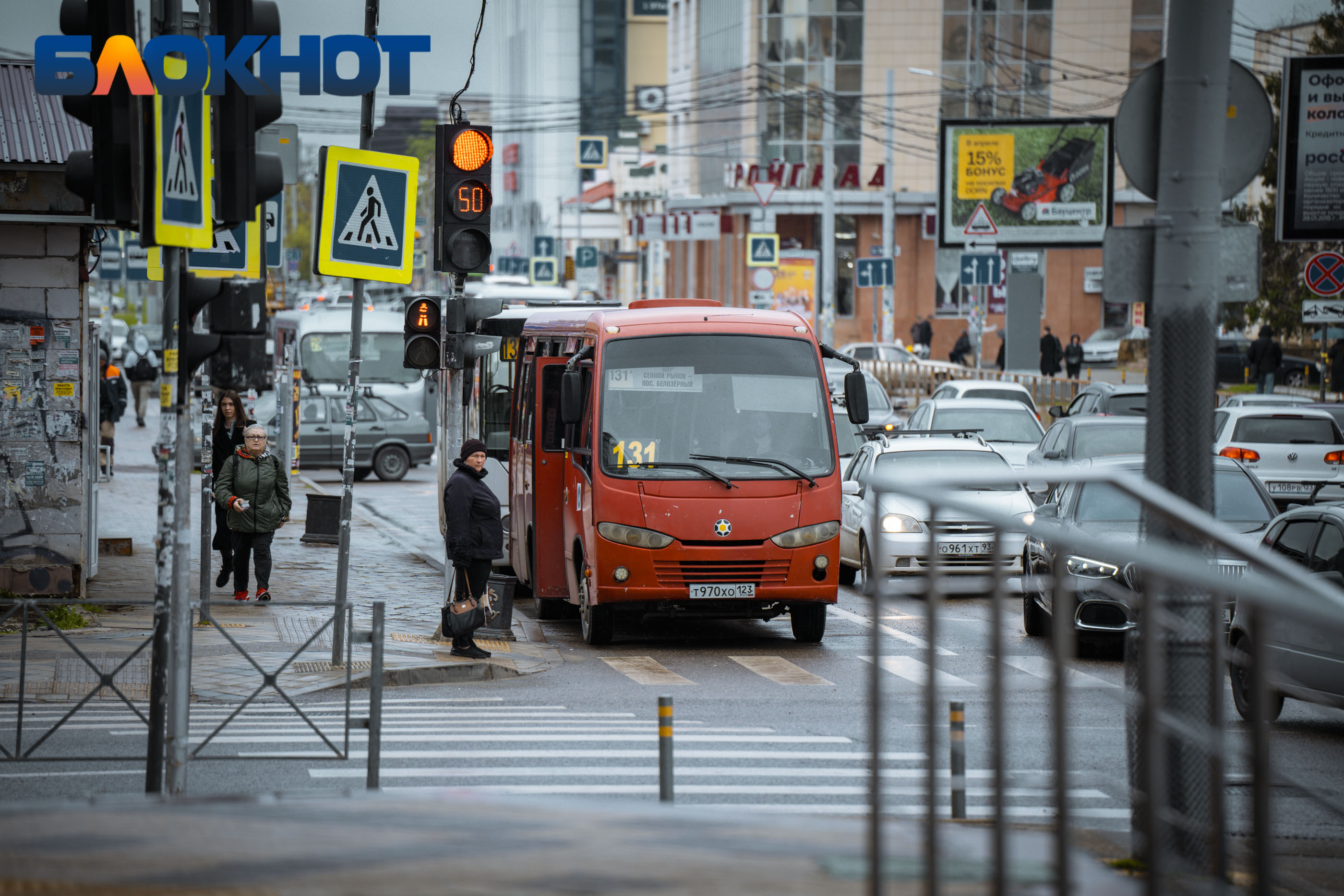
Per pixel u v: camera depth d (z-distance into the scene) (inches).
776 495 2032.5
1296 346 6781.5
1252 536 1988.2
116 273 6023.6
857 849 645.9
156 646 1037.8
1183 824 791.1
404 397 5319.9
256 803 720.3
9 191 2058.3
